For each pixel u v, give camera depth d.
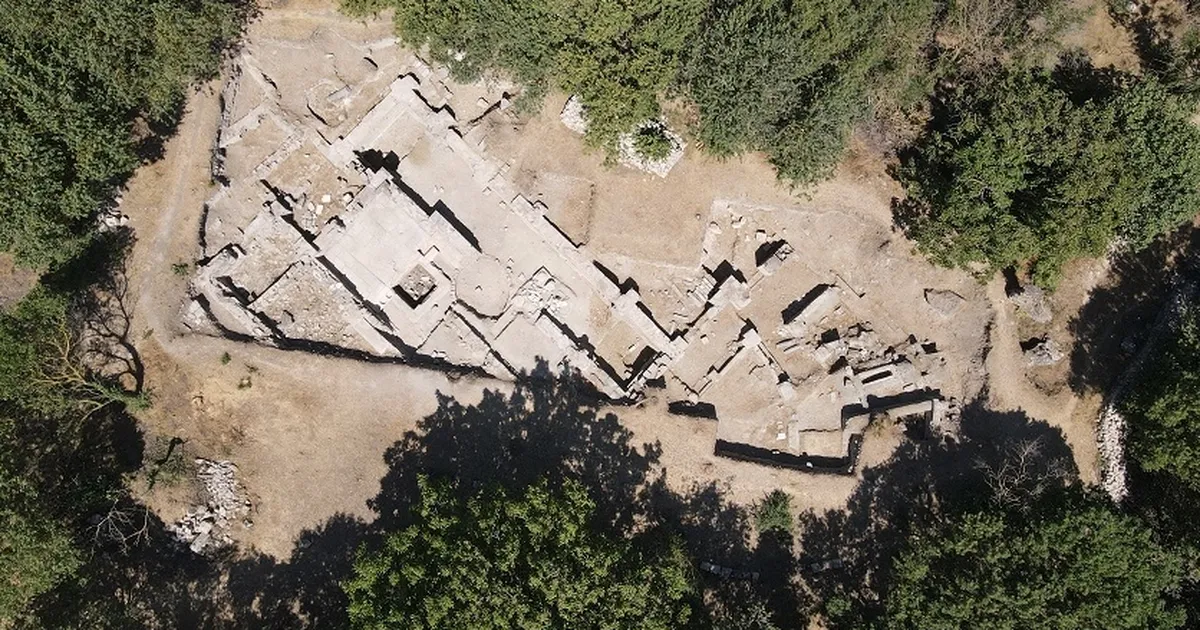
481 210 46.88
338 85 46.25
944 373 47.28
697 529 45.56
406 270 46.12
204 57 39.72
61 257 39.34
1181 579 39.84
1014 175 41.75
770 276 48.16
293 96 45.91
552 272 47.03
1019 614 36.69
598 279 46.56
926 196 45.66
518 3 39.50
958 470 45.66
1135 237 43.47
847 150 47.44
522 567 36.50
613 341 47.31
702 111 42.69
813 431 47.28
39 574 35.00
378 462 43.69
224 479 43.00
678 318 47.56
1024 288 45.91
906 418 47.25
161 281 42.75
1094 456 45.22
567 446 44.88
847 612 43.69
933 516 45.19
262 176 45.47
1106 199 40.62
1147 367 43.88
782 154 44.12
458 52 43.41
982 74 43.34
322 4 45.62
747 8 39.75
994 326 46.44
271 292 44.62
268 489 43.34
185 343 42.53
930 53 44.97
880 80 43.84
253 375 43.03
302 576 43.12
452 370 45.00
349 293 44.88
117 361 41.91
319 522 43.44
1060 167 41.34
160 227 43.00
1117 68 46.03
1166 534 41.06
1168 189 41.84
